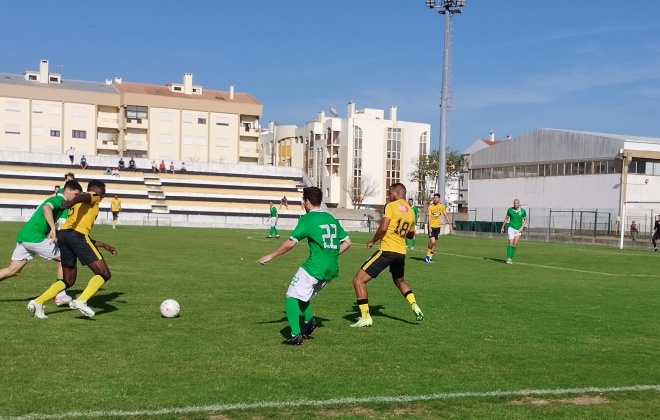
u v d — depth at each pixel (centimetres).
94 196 909
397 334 841
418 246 3039
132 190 5856
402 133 8875
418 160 8506
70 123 7319
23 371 613
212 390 563
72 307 953
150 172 6188
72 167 5806
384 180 8812
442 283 1459
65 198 920
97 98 7425
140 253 2111
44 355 677
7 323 848
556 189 5706
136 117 7581
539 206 5875
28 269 1514
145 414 496
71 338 765
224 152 8019
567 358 728
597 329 920
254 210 6091
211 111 7912
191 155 7869
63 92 7262
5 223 4112
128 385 574
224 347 738
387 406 530
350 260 2077
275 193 6412
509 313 1048
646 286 1502
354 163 8662
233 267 1702
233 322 898
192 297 1136
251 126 8200
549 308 1113
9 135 7075
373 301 1141
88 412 498
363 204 8562
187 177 6241
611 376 646
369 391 570
